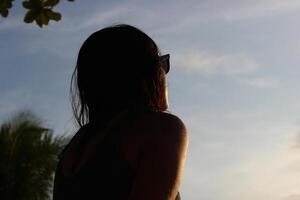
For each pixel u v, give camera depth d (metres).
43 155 16.17
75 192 1.65
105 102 1.75
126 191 1.58
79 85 1.83
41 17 2.96
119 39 1.76
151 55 1.77
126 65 1.74
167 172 1.52
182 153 1.57
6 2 2.97
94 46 1.79
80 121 1.86
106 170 1.60
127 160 1.59
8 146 16.08
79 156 1.72
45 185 16.31
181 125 1.62
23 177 16.14
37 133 16.36
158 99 1.76
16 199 16.06
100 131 1.70
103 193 1.59
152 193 1.50
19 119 16.50
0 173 16.08
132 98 1.73
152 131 1.58
